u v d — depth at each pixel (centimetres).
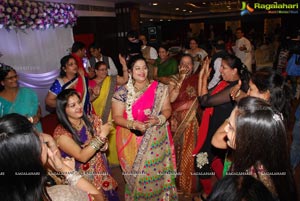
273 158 99
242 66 216
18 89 273
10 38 494
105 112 324
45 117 529
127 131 233
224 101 217
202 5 1352
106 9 863
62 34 609
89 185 135
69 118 190
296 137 276
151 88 227
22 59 518
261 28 1783
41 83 553
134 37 445
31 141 90
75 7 679
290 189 103
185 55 274
